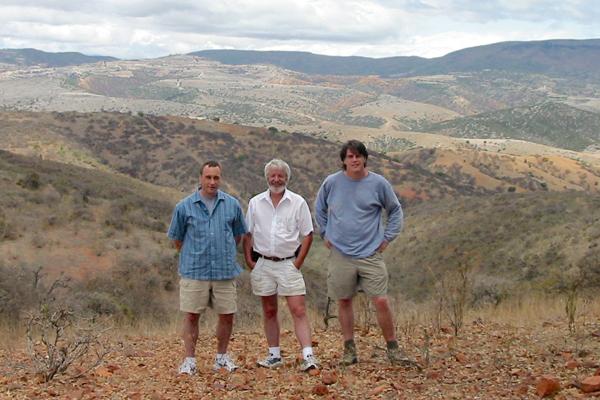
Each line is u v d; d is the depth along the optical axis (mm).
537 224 37000
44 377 5570
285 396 4766
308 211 5863
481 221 41250
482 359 5777
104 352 6598
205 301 5770
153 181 87500
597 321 7844
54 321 7133
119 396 4961
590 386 4277
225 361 5906
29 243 24531
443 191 90312
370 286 5695
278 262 5836
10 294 14523
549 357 5676
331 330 8273
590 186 132000
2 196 29188
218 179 5711
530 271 30484
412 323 8117
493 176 131750
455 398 4465
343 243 5695
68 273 22250
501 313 9164
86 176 46906
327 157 98938
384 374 5320
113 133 98688
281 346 7055
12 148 86062
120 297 19359
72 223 27906
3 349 7246
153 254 25703
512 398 4359
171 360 6449
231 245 5781
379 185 5645
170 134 100375
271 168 5762
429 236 43438
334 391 4832
